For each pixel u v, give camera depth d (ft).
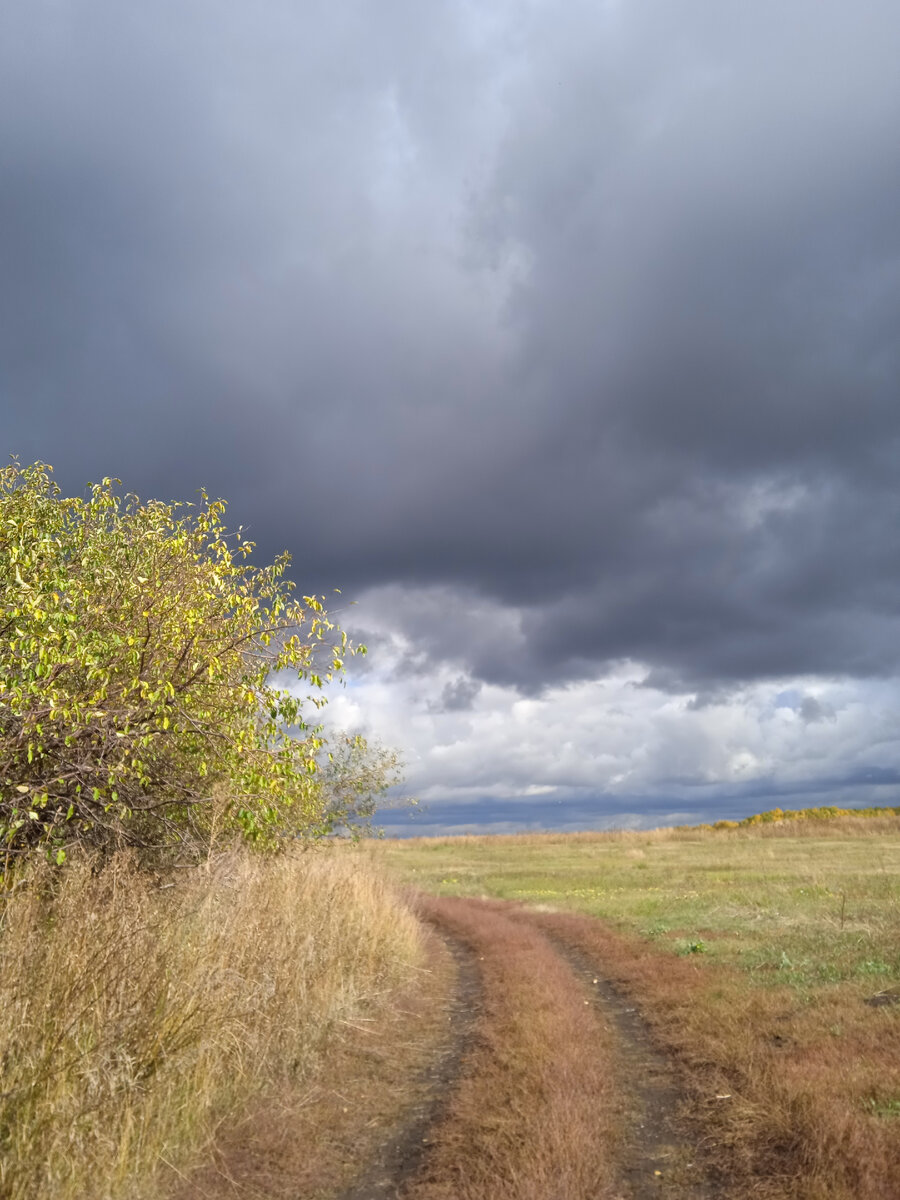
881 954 34.30
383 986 33.86
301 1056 23.43
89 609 24.66
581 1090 21.01
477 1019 31.32
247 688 29.17
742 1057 22.93
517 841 172.04
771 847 125.90
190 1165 16.79
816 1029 24.85
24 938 18.61
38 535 25.32
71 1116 15.64
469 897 78.54
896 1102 18.53
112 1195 14.99
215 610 28.76
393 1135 19.88
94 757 26.07
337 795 51.83
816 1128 17.20
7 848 23.49
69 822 27.35
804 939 39.93
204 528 29.01
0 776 23.07
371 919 38.55
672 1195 15.96
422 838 177.37
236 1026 21.44
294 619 29.53
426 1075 24.67
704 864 100.58
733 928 46.93
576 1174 16.06
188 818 30.68
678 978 34.81
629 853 128.88
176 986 20.10
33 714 21.67
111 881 21.76
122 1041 17.90
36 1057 16.53
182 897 25.67
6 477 27.20
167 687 24.13
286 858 36.83
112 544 28.94
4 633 23.41
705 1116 19.72
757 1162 16.88
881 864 87.81
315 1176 17.35
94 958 18.54
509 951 44.83
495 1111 20.07
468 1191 15.97
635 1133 19.31
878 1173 15.29
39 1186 14.40
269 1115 19.57
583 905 66.13
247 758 28.37
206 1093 19.02
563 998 32.07
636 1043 27.40
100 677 24.63
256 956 24.17
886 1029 24.21
